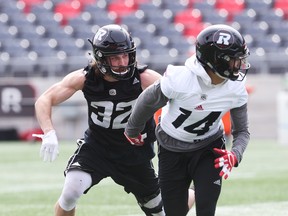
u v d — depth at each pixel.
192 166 13.24
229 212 19.47
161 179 13.59
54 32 57.09
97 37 13.69
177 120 13.10
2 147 43.53
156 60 49.16
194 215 18.72
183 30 57.75
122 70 13.67
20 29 57.03
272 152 37.75
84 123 47.47
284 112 43.56
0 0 59.47
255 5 60.59
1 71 50.25
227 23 58.75
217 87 12.73
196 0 61.09
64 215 14.12
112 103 14.08
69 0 60.50
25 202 22.23
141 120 13.09
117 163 14.46
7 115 47.97
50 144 13.73
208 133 13.27
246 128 13.26
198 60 12.56
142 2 60.75
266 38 56.41
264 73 48.53
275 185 24.94
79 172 14.09
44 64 49.69
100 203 21.62
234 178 27.28
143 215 19.19
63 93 14.17
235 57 12.28
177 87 12.65
